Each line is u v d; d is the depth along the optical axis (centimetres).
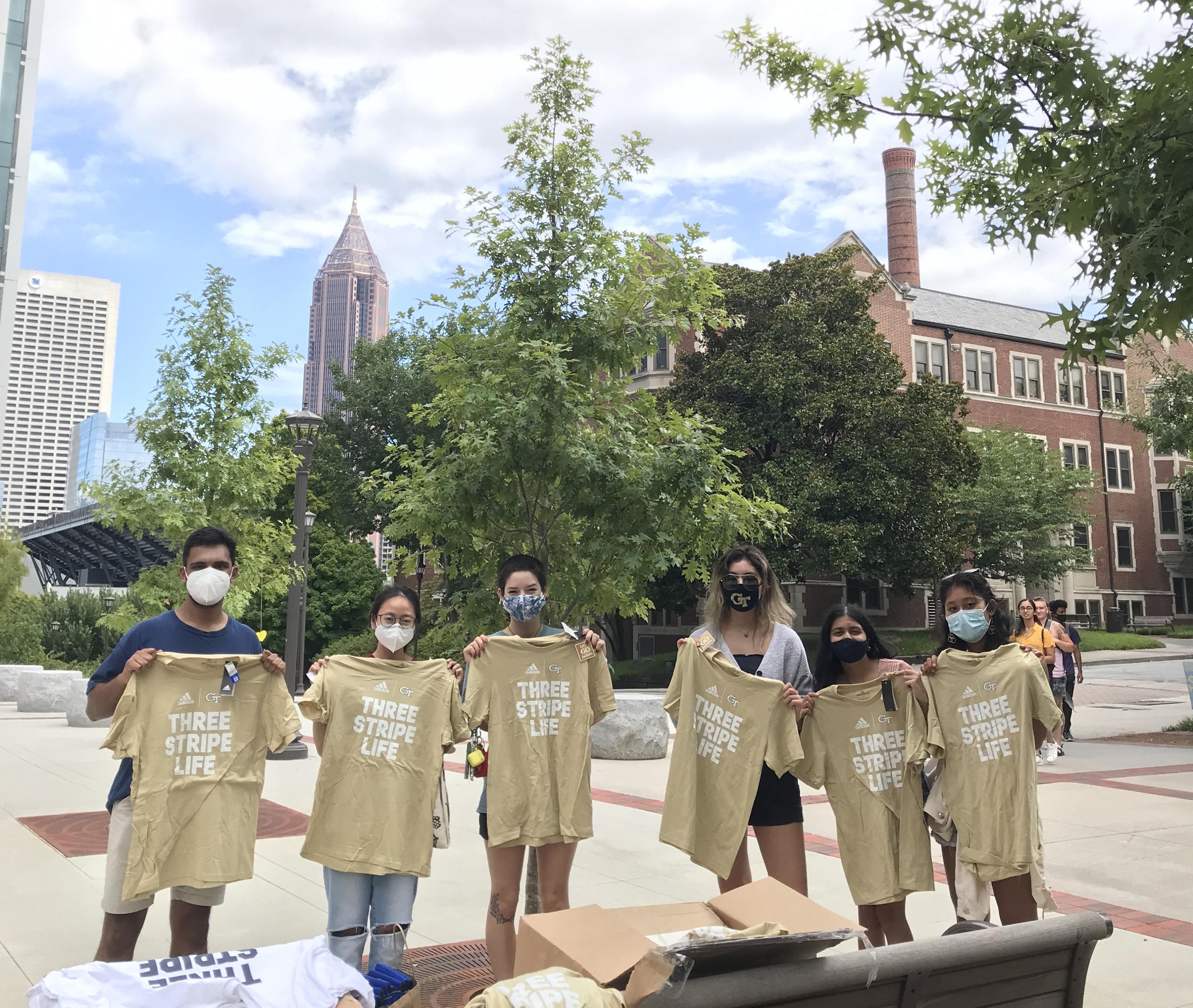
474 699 414
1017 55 599
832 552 2734
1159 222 534
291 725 414
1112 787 1027
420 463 636
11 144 3394
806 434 2956
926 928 546
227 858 398
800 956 240
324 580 3731
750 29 692
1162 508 5031
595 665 436
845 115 688
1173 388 1739
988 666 407
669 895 628
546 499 615
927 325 4456
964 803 404
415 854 396
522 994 216
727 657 432
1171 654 3672
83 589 3662
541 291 600
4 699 2277
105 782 1086
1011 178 670
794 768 424
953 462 3038
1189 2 573
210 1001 245
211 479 1298
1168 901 608
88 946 510
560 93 624
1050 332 4991
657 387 3634
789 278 3086
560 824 411
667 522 575
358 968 394
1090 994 445
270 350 1359
